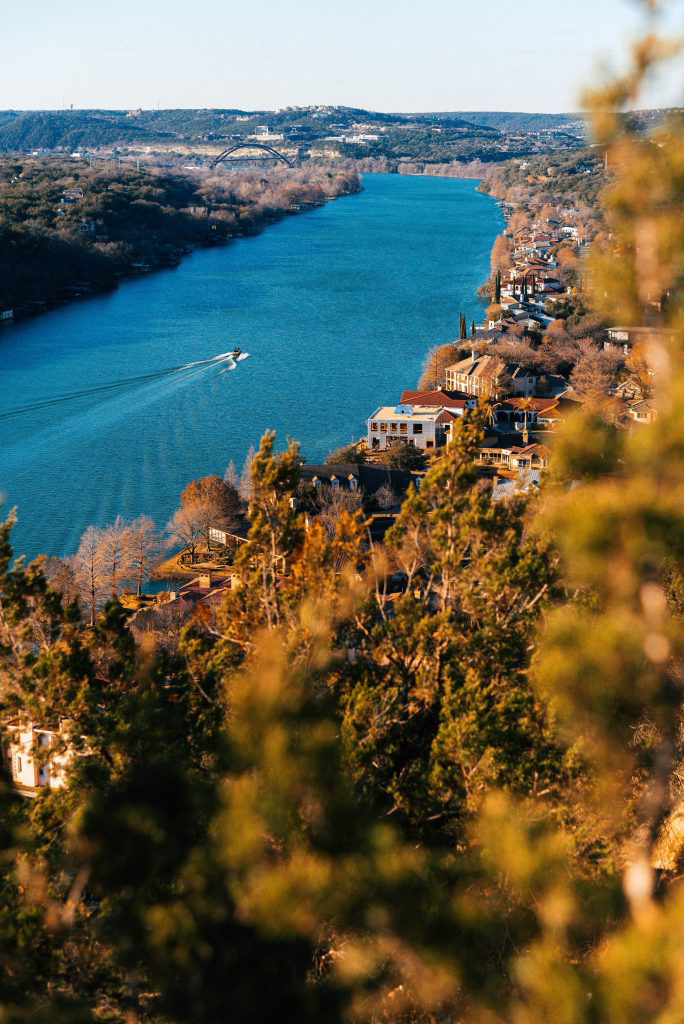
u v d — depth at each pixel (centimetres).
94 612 4616
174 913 936
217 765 926
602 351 10350
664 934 657
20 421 8925
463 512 1852
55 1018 978
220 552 6134
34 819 1278
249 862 825
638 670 786
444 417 8769
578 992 683
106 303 15188
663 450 762
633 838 1023
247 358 11412
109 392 9919
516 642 1641
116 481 7488
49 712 1554
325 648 1284
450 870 830
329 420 9238
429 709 1627
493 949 783
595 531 767
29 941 1055
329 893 781
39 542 6384
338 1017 903
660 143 770
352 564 1895
